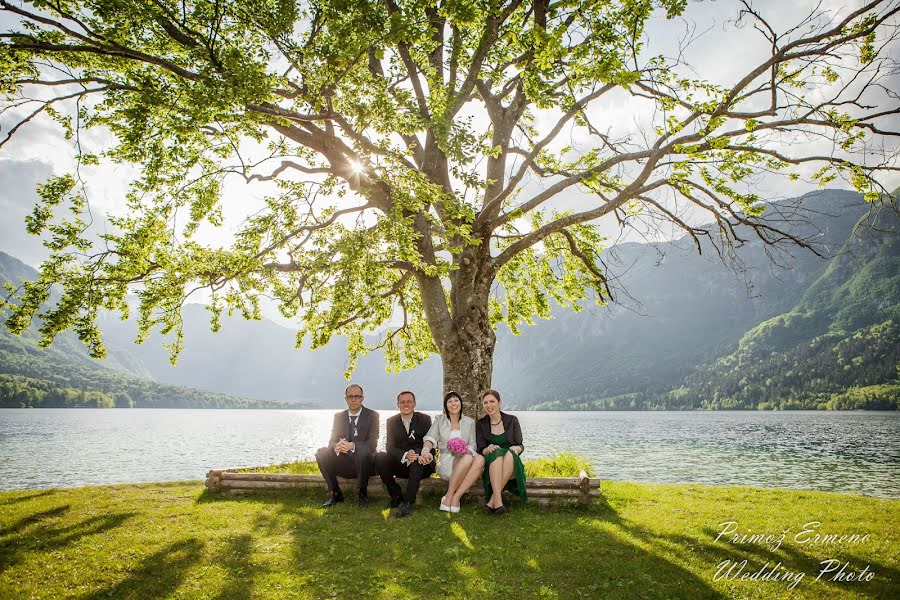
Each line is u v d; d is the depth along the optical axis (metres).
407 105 8.70
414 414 8.63
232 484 9.23
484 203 12.45
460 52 11.04
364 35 7.50
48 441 59.44
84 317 10.06
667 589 5.02
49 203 10.11
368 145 9.41
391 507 8.04
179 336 12.03
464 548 6.16
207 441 64.56
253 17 8.34
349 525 7.08
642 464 37.88
